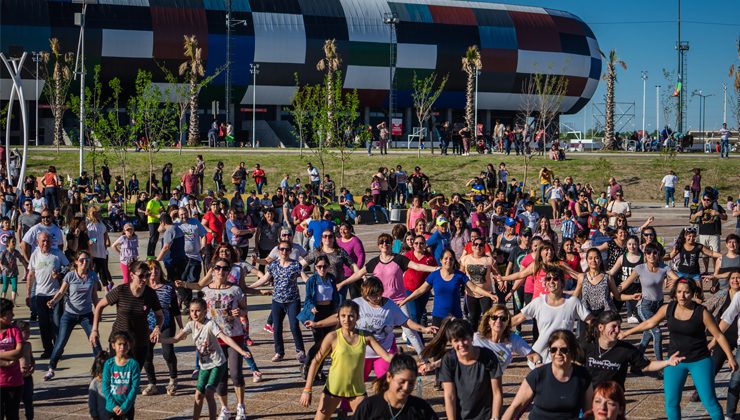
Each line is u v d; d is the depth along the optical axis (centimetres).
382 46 7400
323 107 4628
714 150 7362
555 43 7875
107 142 4181
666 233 3198
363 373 869
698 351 870
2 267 1738
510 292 1375
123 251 1705
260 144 7650
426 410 647
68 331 1201
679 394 876
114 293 1045
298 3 7319
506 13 7875
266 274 1268
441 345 812
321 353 852
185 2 7012
